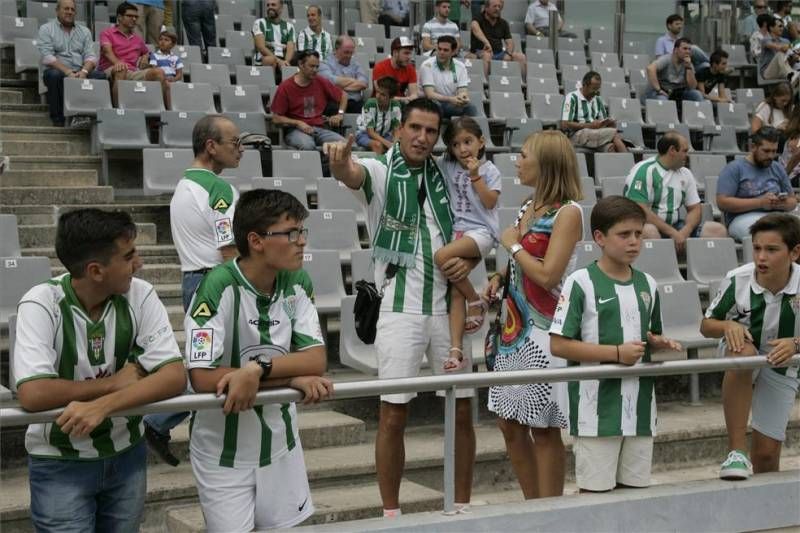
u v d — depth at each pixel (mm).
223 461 3488
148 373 3289
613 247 4066
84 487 3289
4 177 8648
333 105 10438
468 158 4512
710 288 7734
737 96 14641
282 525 3596
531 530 3799
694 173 11086
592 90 11469
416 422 6316
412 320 4484
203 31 13031
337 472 5211
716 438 6406
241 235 3439
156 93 10320
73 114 9711
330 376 6586
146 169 8602
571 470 5938
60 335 3184
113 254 3127
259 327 3490
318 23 12695
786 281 4520
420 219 4504
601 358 3975
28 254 7309
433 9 14422
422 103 4438
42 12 12555
